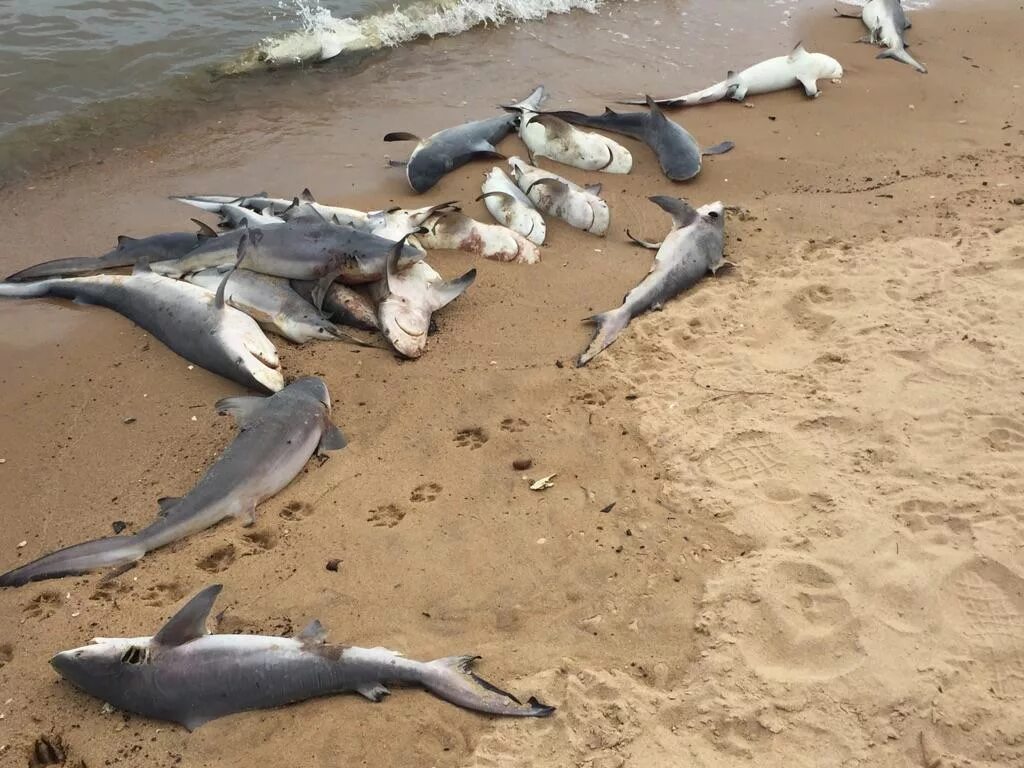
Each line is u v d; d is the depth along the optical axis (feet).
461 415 11.53
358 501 10.68
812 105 17.15
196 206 14.20
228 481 10.55
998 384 11.33
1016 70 18.44
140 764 8.91
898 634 9.43
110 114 16.48
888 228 13.91
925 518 10.16
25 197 14.71
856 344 11.94
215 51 18.54
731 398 11.49
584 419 11.43
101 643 9.20
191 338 12.12
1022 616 9.52
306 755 8.95
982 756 8.81
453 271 13.38
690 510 10.48
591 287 13.32
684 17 21.52
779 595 9.73
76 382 11.96
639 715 9.09
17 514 10.62
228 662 9.13
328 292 12.75
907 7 21.75
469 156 15.64
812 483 10.55
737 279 13.20
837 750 8.87
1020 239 13.34
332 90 17.66
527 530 10.39
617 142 16.25
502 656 9.52
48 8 19.39
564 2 21.79
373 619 9.74
